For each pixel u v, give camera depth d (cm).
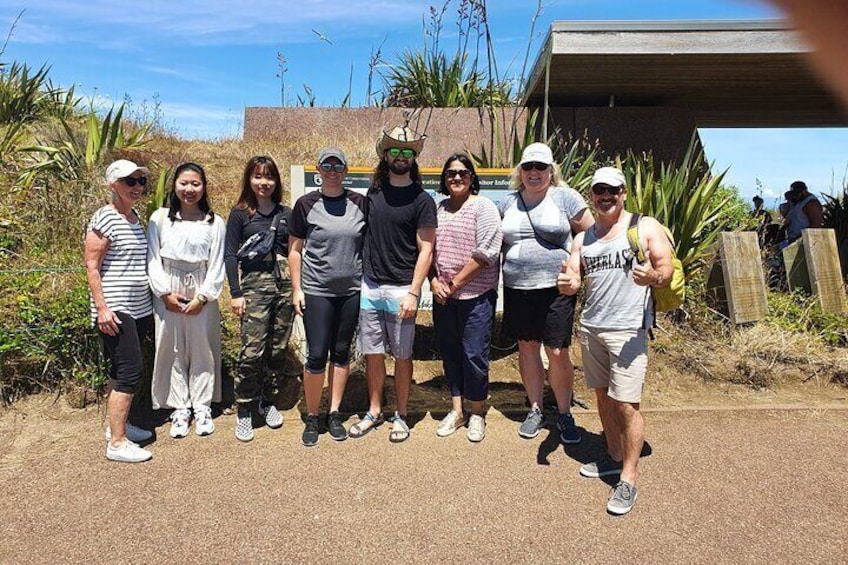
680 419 420
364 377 464
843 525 289
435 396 467
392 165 373
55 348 429
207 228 391
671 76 699
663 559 263
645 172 660
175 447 375
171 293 383
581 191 591
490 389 481
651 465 351
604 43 597
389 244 380
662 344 523
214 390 419
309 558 264
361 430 393
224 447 376
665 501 312
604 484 331
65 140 725
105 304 346
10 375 417
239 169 779
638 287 311
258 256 392
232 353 463
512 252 385
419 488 325
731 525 290
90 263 346
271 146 851
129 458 352
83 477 334
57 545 272
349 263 380
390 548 271
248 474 340
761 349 511
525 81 800
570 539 278
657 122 823
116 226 352
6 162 633
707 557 265
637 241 305
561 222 374
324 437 393
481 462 357
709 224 639
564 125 827
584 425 414
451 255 387
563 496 317
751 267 555
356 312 388
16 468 344
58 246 560
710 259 590
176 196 388
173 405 399
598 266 319
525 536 280
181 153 797
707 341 534
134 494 317
